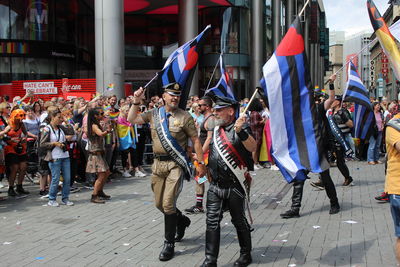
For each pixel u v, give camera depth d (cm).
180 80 653
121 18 1623
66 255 554
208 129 678
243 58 2870
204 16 2877
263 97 659
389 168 446
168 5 2917
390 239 604
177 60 647
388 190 445
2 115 946
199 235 638
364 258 529
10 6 2197
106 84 1600
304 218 728
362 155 1559
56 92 1639
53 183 840
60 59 2388
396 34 698
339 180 1109
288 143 647
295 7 4150
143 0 2800
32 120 1063
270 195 927
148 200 891
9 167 935
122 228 680
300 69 652
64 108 1107
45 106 1091
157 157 552
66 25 2450
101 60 1606
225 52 2828
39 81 1645
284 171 641
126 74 3162
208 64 2839
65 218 748
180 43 2300
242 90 2877
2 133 875
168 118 545
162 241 611
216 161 491
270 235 631
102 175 865
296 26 658
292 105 649
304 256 539
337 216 738
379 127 1438
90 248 582
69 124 1002
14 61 2222
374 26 593
